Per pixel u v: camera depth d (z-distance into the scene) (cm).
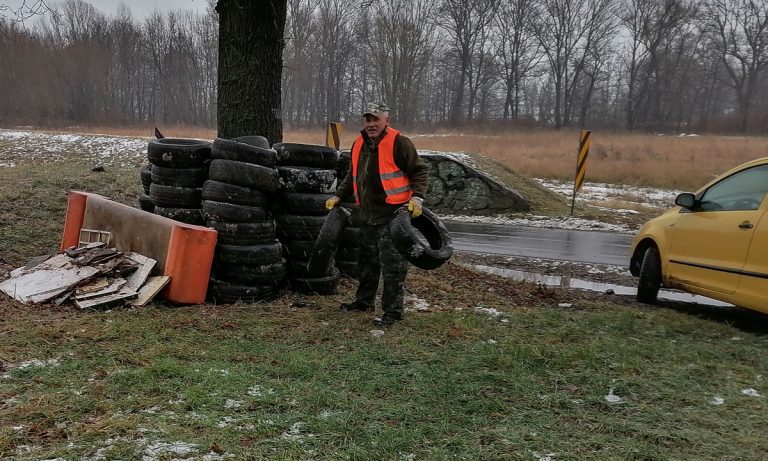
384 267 546
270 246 616
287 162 663
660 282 738
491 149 3578
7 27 1145
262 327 519
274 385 387
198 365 416
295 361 431
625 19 7456
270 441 312
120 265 586
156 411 340
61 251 667
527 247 1286
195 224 645
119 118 6238
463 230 1543
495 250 1231
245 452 297
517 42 7425
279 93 827
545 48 7525
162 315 533
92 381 380
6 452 290
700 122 6681
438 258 522
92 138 2522
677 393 407
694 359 484
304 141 3778
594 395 395
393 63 5778
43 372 391
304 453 301
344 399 369
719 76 8131
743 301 603
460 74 7669
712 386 428
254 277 607
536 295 757
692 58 7631
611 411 374
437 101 8269
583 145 1805
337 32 6375
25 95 5559
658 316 648
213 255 591
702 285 660
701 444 330
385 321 541
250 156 602
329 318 561
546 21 7431
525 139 4434
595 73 7519
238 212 597
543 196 2027
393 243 523
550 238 1436
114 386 371
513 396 388
